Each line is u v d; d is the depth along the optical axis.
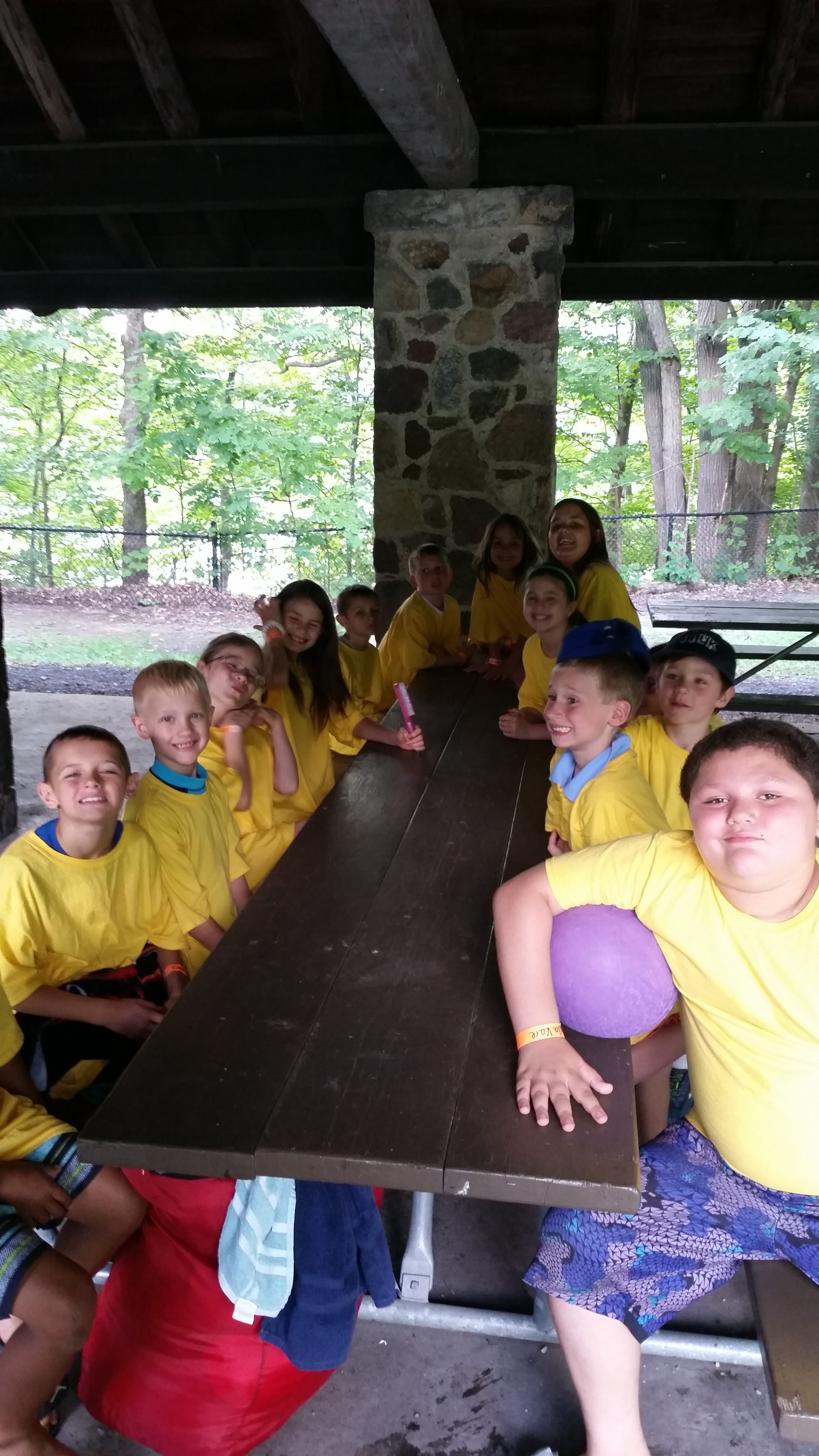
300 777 2.92
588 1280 1.45
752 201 5.59
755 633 10.77
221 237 6.15
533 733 3.06
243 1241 1.56
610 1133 1.24
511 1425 1.77
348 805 2.41
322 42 4.70
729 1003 1.39
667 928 1.39
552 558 3.69
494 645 4.43
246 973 1.60
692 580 14.16
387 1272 1.74
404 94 3.57
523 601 3.24
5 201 5.36
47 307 6.82
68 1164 1.56
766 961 1.35
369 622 3.75
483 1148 1.20
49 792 1.85
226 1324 1.60
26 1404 1.39
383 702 4.20
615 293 6.68
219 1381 1.60
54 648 9.55
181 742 2.12
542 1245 1.51
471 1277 2.09
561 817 2.13
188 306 6.77
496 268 5.17
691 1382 1.86
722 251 6.11
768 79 4.70
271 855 2.71
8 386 14.59
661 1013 1.44
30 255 6.45
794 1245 1.46
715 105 4.95
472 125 4.65
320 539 14.62
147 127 5.31
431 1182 1.18
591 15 4.62
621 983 1.40
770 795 1.27
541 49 4.77
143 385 13.26
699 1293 1.48
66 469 15.03
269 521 14.46
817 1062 1.37
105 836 1.90
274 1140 1.21
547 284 5.16
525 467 5.39
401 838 2.19
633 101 4.85
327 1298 1.60
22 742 6.11
